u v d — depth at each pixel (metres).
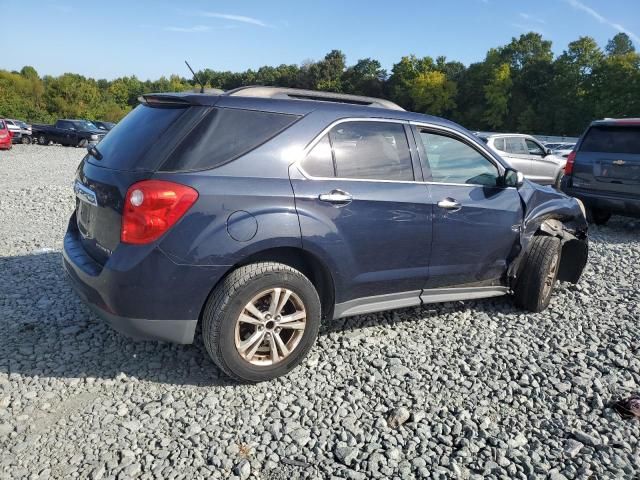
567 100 70.00
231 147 3.05
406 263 3.74
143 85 105.50
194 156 2.94
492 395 3.27
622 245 7.43
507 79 76.06
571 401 3.23
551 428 2.94
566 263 5.30
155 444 2.66
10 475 2.38
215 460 2.54
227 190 2.94
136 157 2.99
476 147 4.19
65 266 3.43
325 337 3.96
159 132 3.02
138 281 2.85
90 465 2.48
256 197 3.01
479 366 3.61
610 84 65.25
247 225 2.97
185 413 2.93
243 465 2.50
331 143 3.39
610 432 2.90
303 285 3.21
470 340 4.04
